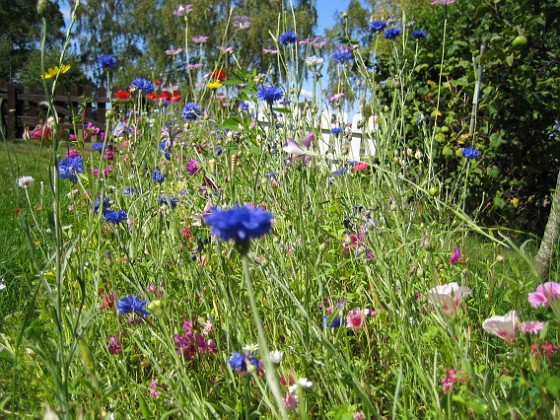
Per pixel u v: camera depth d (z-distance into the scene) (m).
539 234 1.95
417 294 0.80
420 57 2.08
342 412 0.53
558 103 1.95
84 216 1.11
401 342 0.66
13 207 1.60
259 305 0.83
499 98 1.89
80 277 0.64
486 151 1.94
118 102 1.21
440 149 2.00
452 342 0.63
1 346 0.71
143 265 0.84
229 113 1.49
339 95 1.29
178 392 0.59
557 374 0.56
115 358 0.72
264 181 0.98
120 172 1.21
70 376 0.72
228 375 0.68
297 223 0.91
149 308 0.58
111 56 1.01
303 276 0.79
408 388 0.63
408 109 2.02
